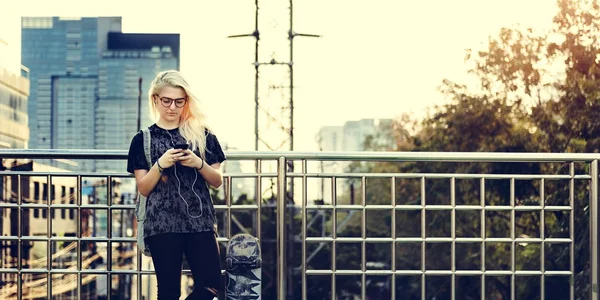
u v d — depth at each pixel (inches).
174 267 197.8
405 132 2084.2
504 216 1196.5
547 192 1142.3
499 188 1206.9
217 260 201.9
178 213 197.5
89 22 5305.1
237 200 1795.0
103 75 5241.1
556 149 1181.7
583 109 1165.1
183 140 201.9
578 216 989.2
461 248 1257.4
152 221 197.6
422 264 246.5
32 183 1542.8
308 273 242.8
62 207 238.5
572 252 251.1
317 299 1818.4
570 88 1173.7
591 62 1208.2
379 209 246.1
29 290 1251.8
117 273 238.5
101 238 237.8
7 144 2571.4
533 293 1120.8
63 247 1840.6
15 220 1515.7
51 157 233.6
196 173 201.0
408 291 1656.0
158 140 201.2
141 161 200.2
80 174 238.4
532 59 1232.8
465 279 1282.0
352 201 1950.1
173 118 201.5
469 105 1264.8
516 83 1247.5
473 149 1275.8
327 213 1812.3
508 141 1214.9
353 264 1859.0
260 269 226.7
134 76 5201.8
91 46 5300.2
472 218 1241.4
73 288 1748.3
